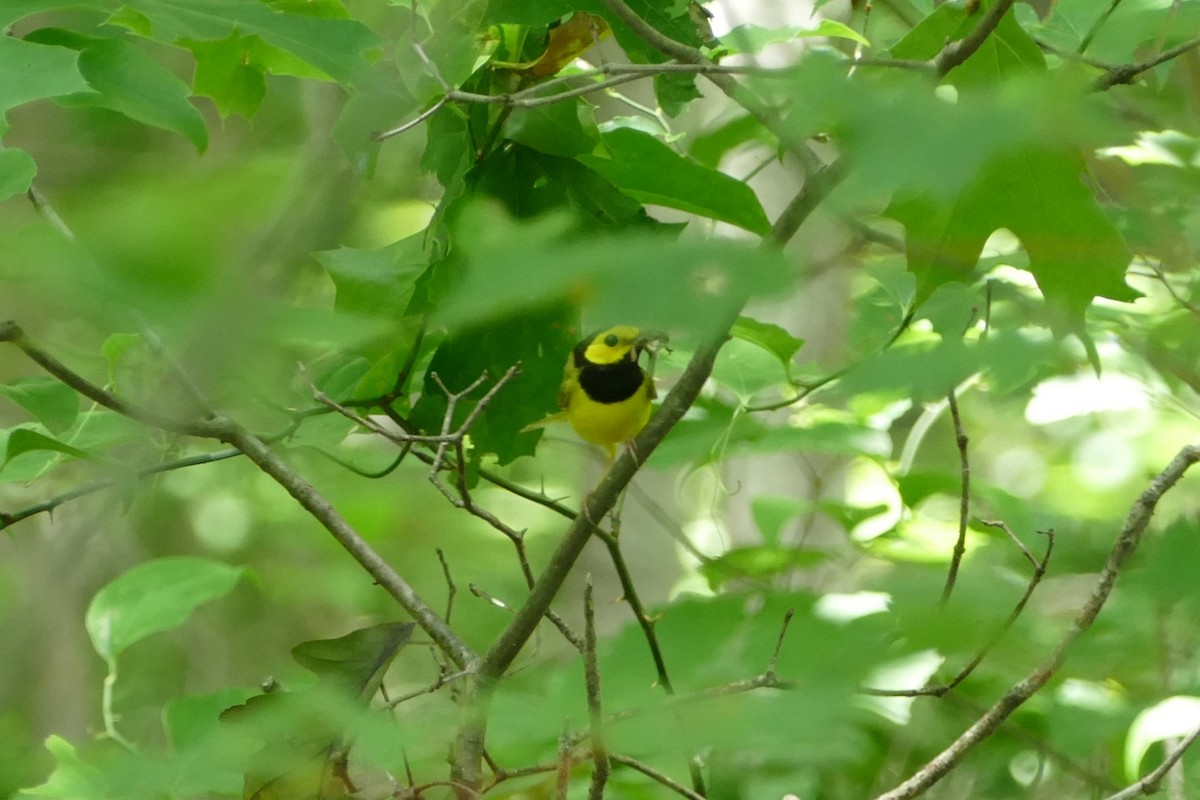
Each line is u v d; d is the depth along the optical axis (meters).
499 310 1.58
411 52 6.64
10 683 4.88
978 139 1.42
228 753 4.06
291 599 15.41
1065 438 12.33
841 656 4.14
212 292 1.75
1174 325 4.79
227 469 15.71
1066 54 5.43
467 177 6.89
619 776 6.59
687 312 1.46
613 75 5.71
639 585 14.01
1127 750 6.53
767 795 6.86
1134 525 5.39
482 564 15.66
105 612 7.79
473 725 4.55
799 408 10.05
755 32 8.18
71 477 12.77
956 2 5.69
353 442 13.18
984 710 7.41
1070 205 3.70
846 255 3.92
